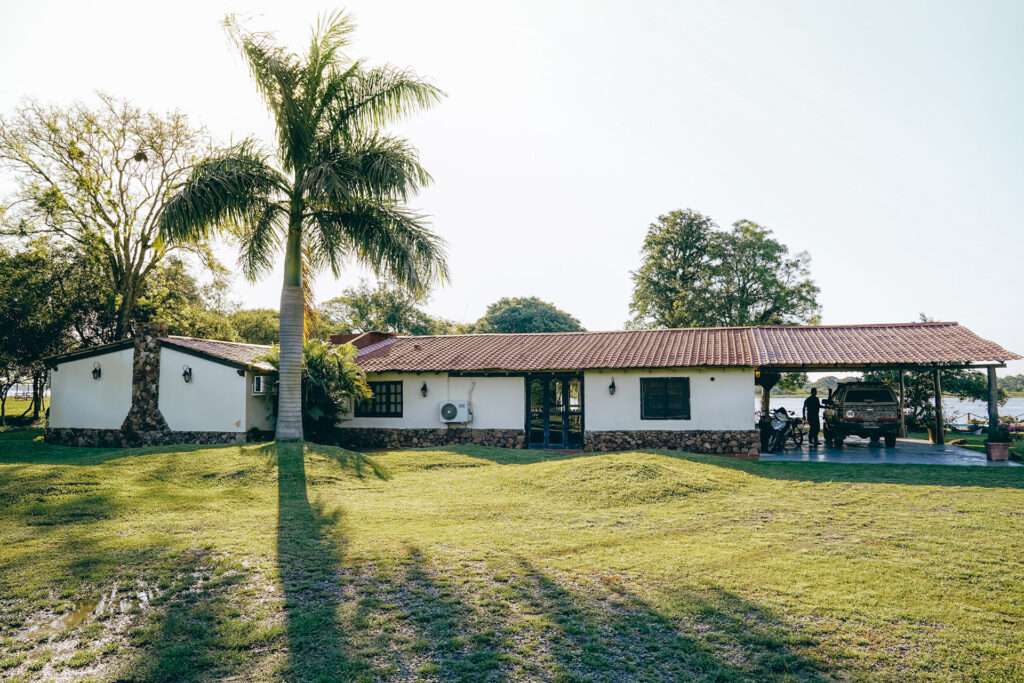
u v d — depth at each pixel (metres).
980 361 17.02
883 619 5.33
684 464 14.16
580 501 10.84
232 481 12.08
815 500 10.86
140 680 4.31
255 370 19.52
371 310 56.12
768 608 5.58
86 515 9.12
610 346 21.80
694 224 41.34
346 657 4.64
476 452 17.16
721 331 22.89
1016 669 4.44
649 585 6.20
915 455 17.73
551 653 4.73
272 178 15.47
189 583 6.24
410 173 15.52
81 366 21.36
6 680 4.31
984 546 7.62
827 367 18.69
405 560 7.02
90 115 26.80
